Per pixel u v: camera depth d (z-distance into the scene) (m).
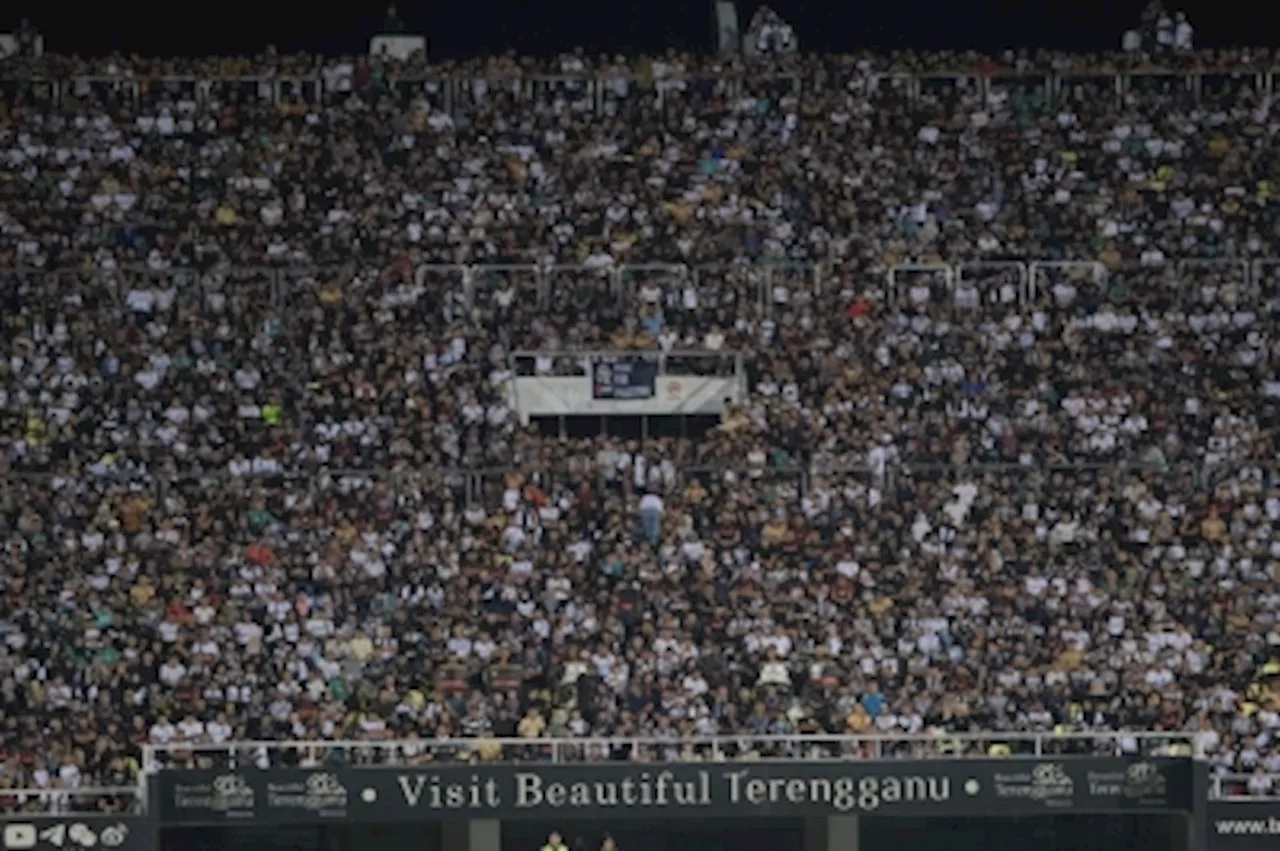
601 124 151.62
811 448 133.75
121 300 139.62
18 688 121.19
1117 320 141.38
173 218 145.50
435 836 122.62
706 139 151.12
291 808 114.19
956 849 124.75
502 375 137.38
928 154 151.12
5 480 130.62
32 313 138.50
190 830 121.06
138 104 150.38
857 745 119.69
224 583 125.69
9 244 143.00
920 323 140.62
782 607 125.38
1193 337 141.25
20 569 126.31
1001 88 155.38
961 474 133.12
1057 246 146.38
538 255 144.12
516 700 120.94
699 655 122.88
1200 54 156.12
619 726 120.12
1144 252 145.62
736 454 133.25
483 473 131.75
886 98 153.75
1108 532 130.62
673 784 115.06
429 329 139.50
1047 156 151.38
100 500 129.50
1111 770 115.62
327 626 123.56
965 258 145.75
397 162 148.75
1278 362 140.12
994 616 126.12
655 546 128.50
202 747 114.56
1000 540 129.38
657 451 133.12
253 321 139.25
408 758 117.69
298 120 150.50
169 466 131.50
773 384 137.50
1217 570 129.00
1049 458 134.62
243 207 146.00
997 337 140.25
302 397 135.50
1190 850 115.56
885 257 144.75
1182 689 123.31
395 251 143.12
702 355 139.38
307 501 130.00
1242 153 152.00
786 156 150.50
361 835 122.50
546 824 122.94
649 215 146.88
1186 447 135.75
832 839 121.81
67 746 118.56
